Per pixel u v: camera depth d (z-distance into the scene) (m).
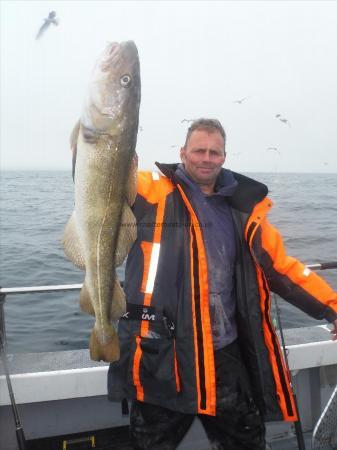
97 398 2.98
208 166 2.25
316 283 2.36
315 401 3.25
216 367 2.21
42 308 6.36
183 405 2.10
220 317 2.23
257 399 2.30
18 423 2.44
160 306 2.14
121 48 1.92
